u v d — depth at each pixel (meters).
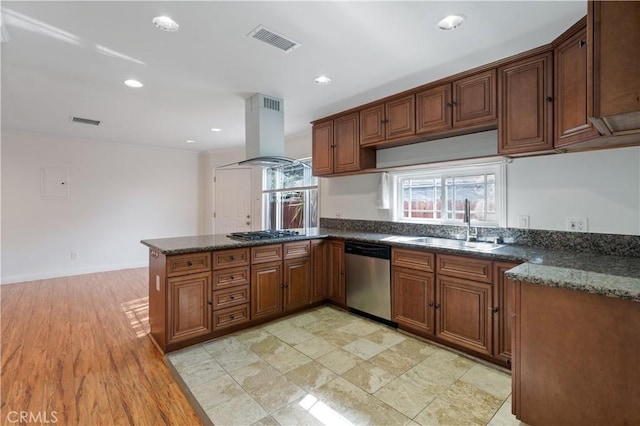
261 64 2.48
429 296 2.65
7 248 4.72
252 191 5.95
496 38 2.10
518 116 2.32
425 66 2.51
